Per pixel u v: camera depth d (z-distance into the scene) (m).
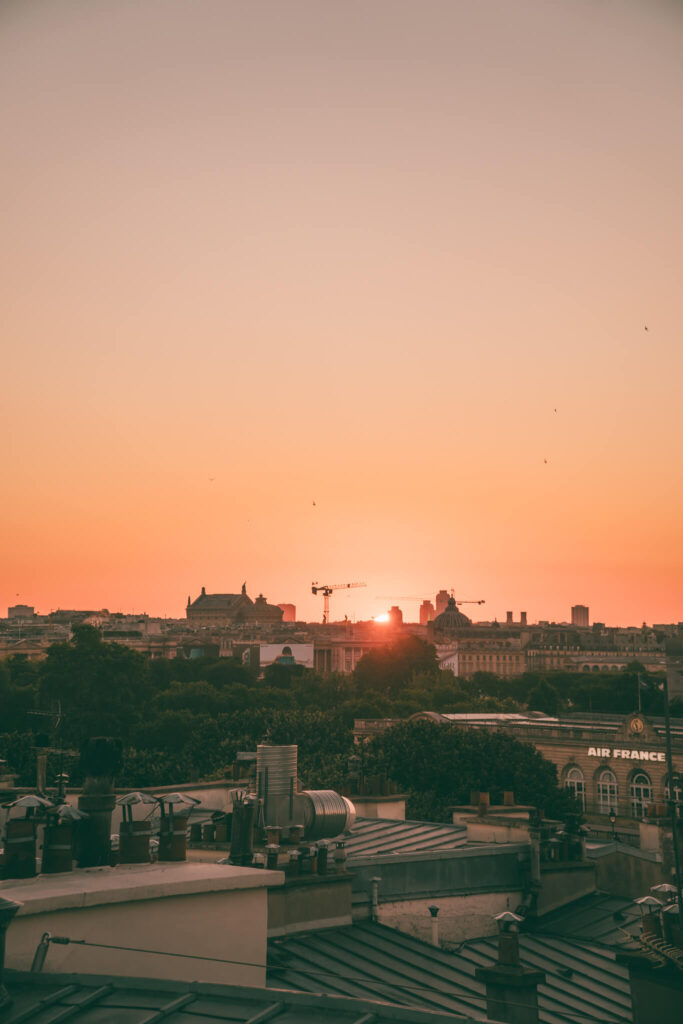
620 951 38.62
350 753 136.62
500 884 41.66
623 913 42.69
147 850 25.70
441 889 39.62
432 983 32.78
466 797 125.06
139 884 22.73
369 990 30.91
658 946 28.41
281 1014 18.08
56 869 23.94
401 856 38.72
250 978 23.62
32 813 25.95
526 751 128.75
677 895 29.97
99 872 24.28
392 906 37.56
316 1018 17.91
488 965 35.94
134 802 25.84
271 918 33.44
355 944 34.56
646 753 151.88
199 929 23.17
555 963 37.22
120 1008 18.77
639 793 153.00
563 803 127.38
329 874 35.38
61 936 21.41
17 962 20.81
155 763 148.50
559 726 168.25
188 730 195.50
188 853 38.34
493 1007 29.27
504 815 50.38
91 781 25.66
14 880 23.17
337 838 43.16
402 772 127.94
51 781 93.88
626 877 47.88
